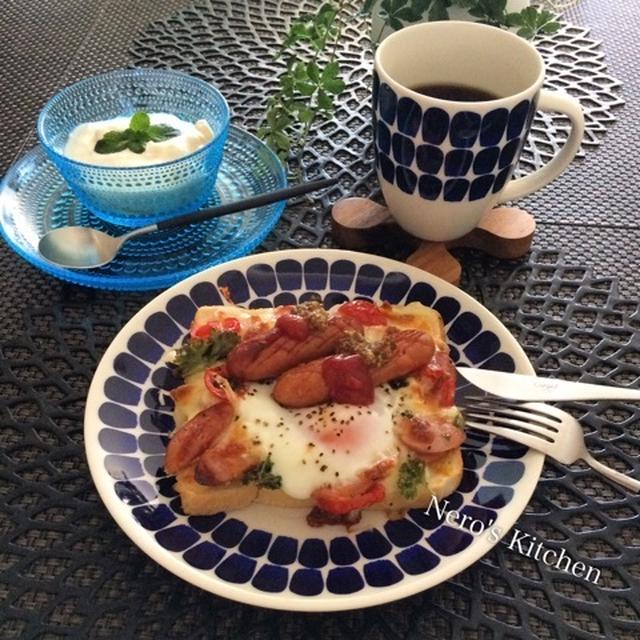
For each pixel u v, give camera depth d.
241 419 0.33
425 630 0.29
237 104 0.54
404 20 0.46
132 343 0.37
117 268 0.42
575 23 0.63
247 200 0.44
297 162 0.50
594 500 0.33
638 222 0.46
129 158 0.44
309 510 0.32
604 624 0.30
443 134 0.37
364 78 0.56
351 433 0.32
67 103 0.48
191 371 0.35
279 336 0.34
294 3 0.64
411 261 0.43
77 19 0.62
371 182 0.49
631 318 0.41
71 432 0.35
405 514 0.32
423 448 0.32
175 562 0.29
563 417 0.34
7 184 0.46
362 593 0.28
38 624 0.29
